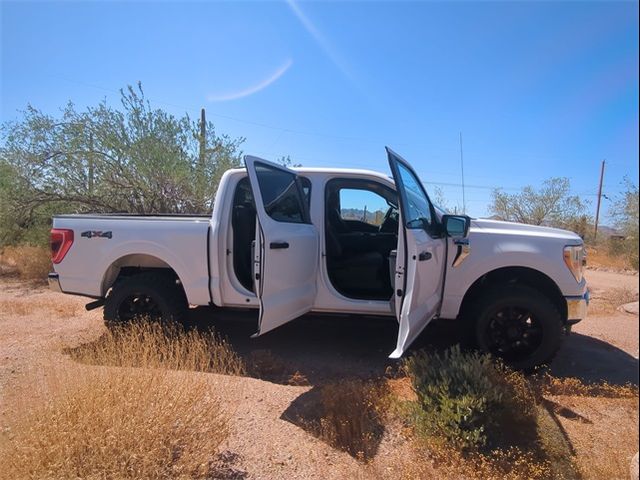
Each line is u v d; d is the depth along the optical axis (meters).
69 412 2.65
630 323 6.88
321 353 5.07
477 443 3.14
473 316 4.57
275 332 5.79
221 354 4.41
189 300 4.79
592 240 21.47
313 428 3.30
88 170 10.29
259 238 3.98
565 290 4.51
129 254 4.89
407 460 3.00
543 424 3.50
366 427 3.30
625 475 2.90
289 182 4.70
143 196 10.45
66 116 10.33
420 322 4.03
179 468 2.50
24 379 3.67
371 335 5.73
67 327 5.72
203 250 4.74
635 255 14.15
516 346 4.53
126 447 2.52
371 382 4.06
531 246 4.55
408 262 3.66
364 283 5.12
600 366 4.95
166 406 2.75
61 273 5.03
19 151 10.22
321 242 4.87
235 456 2.89
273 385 4.04
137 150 10.03
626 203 14.12
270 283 3.97
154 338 4.02
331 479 2.75
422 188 5.00
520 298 4.42
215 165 11.09
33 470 2.38
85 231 4.98
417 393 3.59
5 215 10.24
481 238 4.66
